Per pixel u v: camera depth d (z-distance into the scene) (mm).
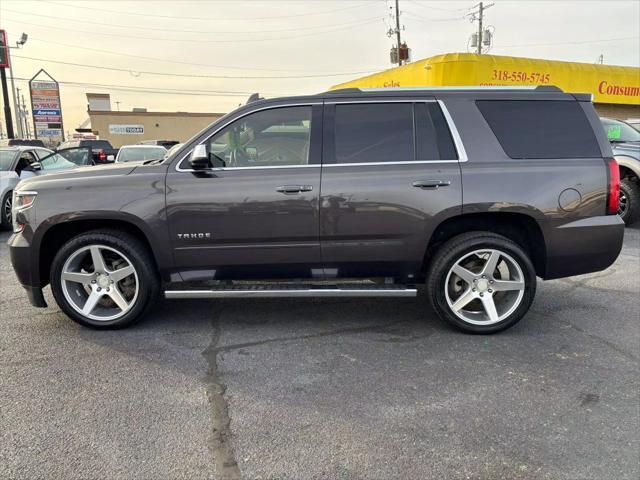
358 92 4262
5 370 3607
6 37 22781
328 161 4129
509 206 4059
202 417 3018
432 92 4266
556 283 5836
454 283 4289
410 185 4043
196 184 4074
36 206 4117
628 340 4184
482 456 2666
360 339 4195
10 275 6191
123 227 4312
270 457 2650
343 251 4152
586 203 4125
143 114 48844
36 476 2494
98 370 3615
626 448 2734
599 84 16688
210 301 5148
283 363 3740
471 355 3883
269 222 4078
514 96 4277
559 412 3084
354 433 2865
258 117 4203
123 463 2596
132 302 4285
